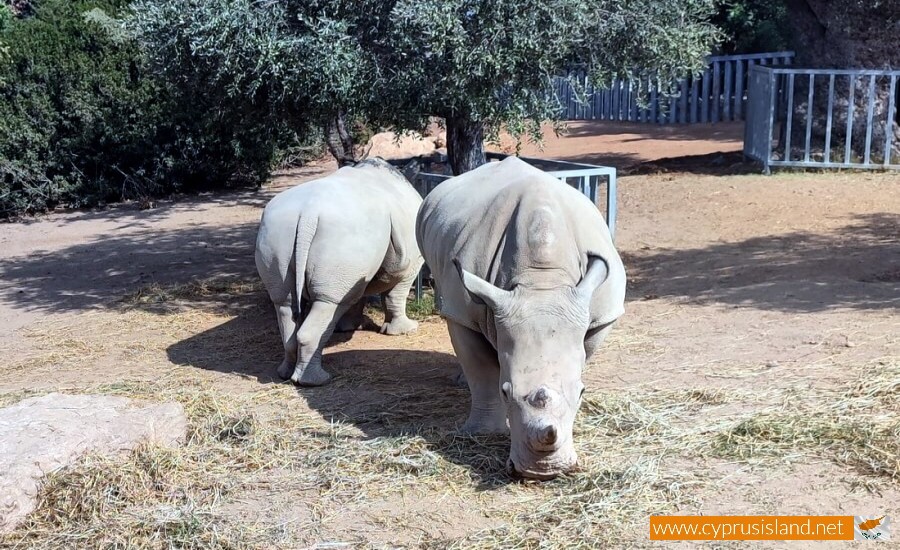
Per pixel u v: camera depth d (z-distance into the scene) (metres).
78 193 17.77
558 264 5.56
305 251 7.52
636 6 9.47
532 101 9.36
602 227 6.24
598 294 5.81
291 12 9.59
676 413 6.54
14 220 17.05
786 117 16.31
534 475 5.11
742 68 23.59
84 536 5.30
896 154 15.83
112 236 15.03
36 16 21.36
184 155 18.36
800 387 6.84
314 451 6.29
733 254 11.24
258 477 5.95
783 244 11.52
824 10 15.98
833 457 5.72
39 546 5.23
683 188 15.02
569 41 9.07
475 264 5.95
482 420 6.30
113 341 9.41
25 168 17.31
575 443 6.08
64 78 17.66
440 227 6.50
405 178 8.88
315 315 7.67
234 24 9.23
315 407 7.17
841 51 15.98
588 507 5.27
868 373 6.95
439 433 6.32
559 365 5.12
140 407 6.72
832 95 15.43
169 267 12.68
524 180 6.13
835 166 15.62
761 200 13.85
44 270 12.91
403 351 8.55
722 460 5.79
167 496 5.73
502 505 5.38
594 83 9.79
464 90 9.09
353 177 8.30
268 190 18.97
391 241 8.13
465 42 8.81
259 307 10.41
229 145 18.50
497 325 5.33
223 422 6.78
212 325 9.80
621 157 19.45
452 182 7.04
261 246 7.74
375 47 9.48
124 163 18.19
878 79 15.80
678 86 24.14
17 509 5.48
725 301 9.26
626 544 4.92
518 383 5.09
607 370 7.53
